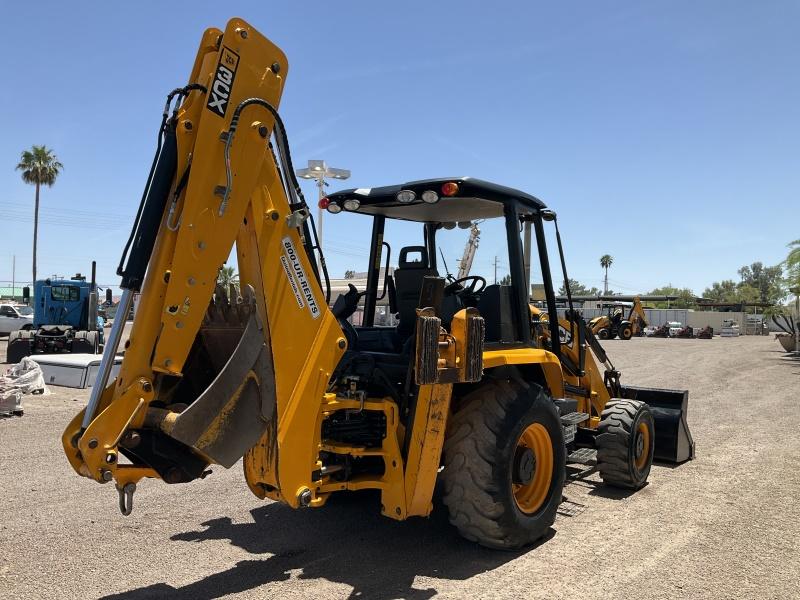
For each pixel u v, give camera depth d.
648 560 4.18
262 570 3.98
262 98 3.45
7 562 4.07
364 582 3.79
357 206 4.93
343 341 3.84
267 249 3.52
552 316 5.29
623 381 15.19
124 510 3.32
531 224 5.20
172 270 3.22
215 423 3.35
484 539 4.15
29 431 8.05
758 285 127.50
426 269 4.66
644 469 5.98
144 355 3.25
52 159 44.41
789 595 3.67
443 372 3.78
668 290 102.56
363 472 4.24
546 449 4.61
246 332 3.46
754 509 5.30
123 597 3.58
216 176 3.29
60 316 19.59
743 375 16.83
